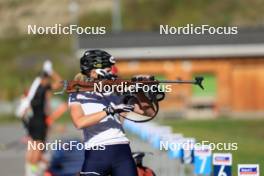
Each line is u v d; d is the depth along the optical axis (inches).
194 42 5802.2
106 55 1078.4
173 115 5634.8
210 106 5797.2
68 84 1051.3
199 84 1060.5
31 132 2017.7
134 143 2491.4
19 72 7130.9
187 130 3270.2
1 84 6978.4
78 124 1032.8
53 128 3705.7
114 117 1048.8
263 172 1536.7
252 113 5885.8
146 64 5802.2
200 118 5575.8
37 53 7544.3
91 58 1072.8
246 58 5861.2
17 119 5669.3
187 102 5723.4
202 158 1391.5
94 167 1042.7
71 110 1050.1
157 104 1075.3
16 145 3046.3
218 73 5846.5
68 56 7288.4
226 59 5851.4
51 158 1998.0
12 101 6432.1
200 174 1439.5
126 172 1043.3
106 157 1039.0
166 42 5787.4
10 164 2335.1
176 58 5802.2
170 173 1705.2
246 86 5885.8
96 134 1042.7
